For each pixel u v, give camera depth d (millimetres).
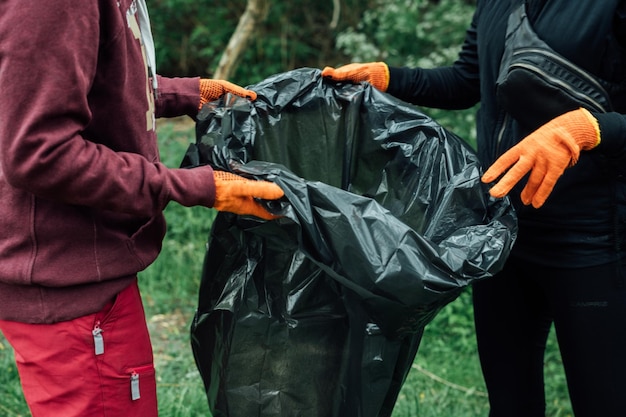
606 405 2070
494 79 2178
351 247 1719
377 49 7363
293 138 2115
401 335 1838
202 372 2057
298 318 1900
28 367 1782
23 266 1680
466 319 4105
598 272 2041
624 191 2010
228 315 1947
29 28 1479
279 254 1903
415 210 2035
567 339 2125
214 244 1983
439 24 7391
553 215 2078
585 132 1828
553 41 1952
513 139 2133
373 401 1889
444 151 2041
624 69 1946
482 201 1971
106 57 1639
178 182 1654
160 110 2098
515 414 2383
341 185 2133
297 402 1935
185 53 10242
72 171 1535
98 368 1771
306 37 9727
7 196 1673
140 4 1805
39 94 1497
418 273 1709
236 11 10008
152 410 1889
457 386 3576
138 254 1786
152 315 4516
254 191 1689
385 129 2096
